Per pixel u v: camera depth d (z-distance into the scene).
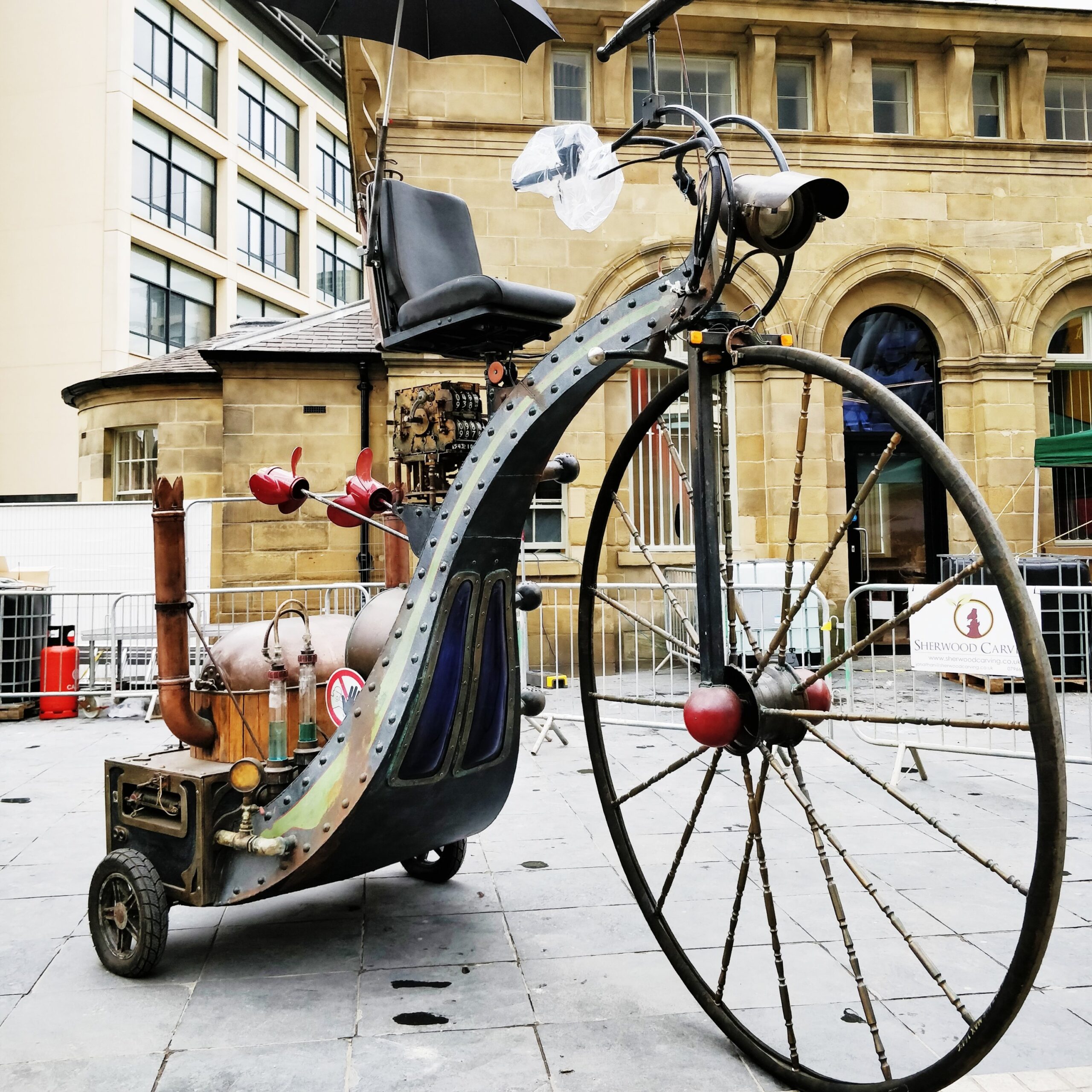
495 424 2.77
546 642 10.31
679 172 2.39
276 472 3.25
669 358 2.43
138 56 25.25
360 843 2.84
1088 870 3.98
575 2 10.73
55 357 24.19
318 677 3.24
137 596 10.43
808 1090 2.21
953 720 1.85
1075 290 11.76
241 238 30.31
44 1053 2.51
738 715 2.11
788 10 11.05
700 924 3.41
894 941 3.22
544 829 4.74
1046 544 11.25
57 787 5.86
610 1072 2.37
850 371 1.96
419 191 3.31
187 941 3.31
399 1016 2.70
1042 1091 2.23
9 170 24.64
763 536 11.01
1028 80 11.64
